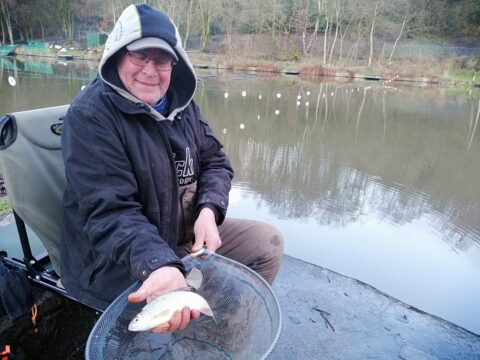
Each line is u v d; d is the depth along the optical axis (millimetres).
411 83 17969
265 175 4375
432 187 4340
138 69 1194
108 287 1214
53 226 1398
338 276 2225
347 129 7230
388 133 7094
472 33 21547
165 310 959
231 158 4980
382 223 3314
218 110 8172
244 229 1572
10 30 21469
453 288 2395
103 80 1185
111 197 1112
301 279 2170
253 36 22672
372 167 4961
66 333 1610
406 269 2609
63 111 1521
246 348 1033
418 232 3186
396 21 21938
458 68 19469
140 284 1065
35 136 1375
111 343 971
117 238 1065
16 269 1470
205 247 1301
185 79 1376
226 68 19578
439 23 21734
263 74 18969
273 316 1022
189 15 20266
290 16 22688
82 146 1131
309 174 4492
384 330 1809
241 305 1132
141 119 1224
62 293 1363
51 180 1402
